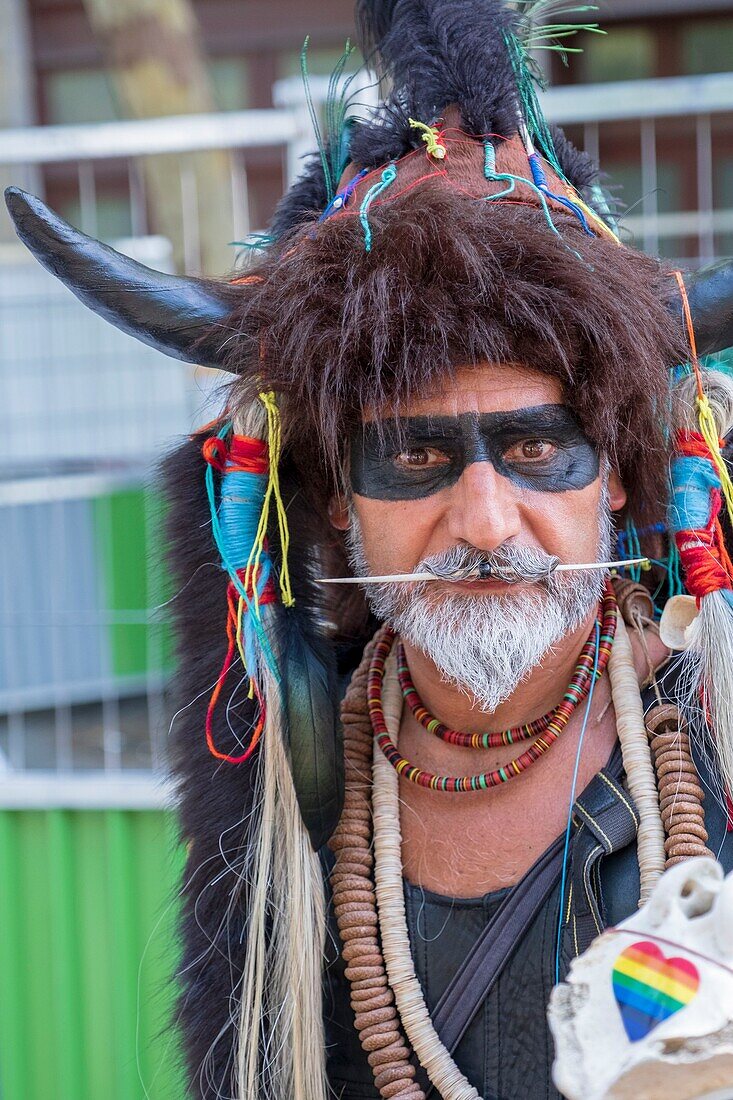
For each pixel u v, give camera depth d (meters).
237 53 7.36
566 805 1.71
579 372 1.59
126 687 4.13
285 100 3.56
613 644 1.77
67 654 4.11
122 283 1.69
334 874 1.77
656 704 1.74
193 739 1.83
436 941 1.72
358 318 1.56
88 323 4.14
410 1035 1.67
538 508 1.61
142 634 4.14
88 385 4.15
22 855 3.60
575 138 3.95
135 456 4.14
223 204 4.24
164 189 4.21
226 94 7.42
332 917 1.79
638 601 1.86
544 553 1.62
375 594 1.71
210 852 1.78
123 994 3.53
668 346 1.65
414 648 1.74
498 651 1.61
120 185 6.60
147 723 4.20
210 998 1.77
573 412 1.62
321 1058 1.70
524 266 1.55
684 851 1.59
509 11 1.81
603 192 2.04
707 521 1.68
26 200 1.66
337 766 1.71
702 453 1.71
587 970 1.31
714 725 1.64
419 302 1.54
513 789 1.74
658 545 1.89
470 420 1.57
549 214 1.62
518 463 1.62
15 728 3.92
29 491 4.09
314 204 1.90
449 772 1.79
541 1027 1.64
